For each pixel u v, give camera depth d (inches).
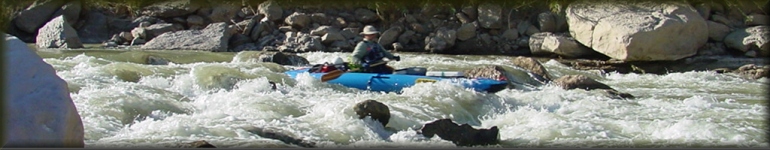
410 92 354.9
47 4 661.3
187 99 346.3
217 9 670.5
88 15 674.2
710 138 284.8
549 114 319.3
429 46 628.4
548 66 530.0
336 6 669.9
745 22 598.9
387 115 294.4
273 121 293.4
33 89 182.4
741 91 424.5
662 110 338.6
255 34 637.9
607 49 551.8
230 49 623.8
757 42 561.0
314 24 654.5
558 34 599.8
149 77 390.3
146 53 532.7
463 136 271.3
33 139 176.4
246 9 673.0
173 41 601.0
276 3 662.5
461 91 353.1
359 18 665.6
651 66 553.0
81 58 458.3
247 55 514.3
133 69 401.1
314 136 275.1
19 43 189.9
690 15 558.6
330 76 390.9
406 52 630.5
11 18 653.3
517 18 642.8
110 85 354.9
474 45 634.2
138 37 629.0
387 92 380.8
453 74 393.1
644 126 299.4
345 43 636.7
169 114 306.8
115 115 292.5
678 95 404.5
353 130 282.7
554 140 280.5
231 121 289.7
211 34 608.7
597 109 338.6
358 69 397.1
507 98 356.2
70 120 184.1
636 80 478.0
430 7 657.6
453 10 652.7
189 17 670.5
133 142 253.4
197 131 271.3
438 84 362.3
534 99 358.6
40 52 539.2
